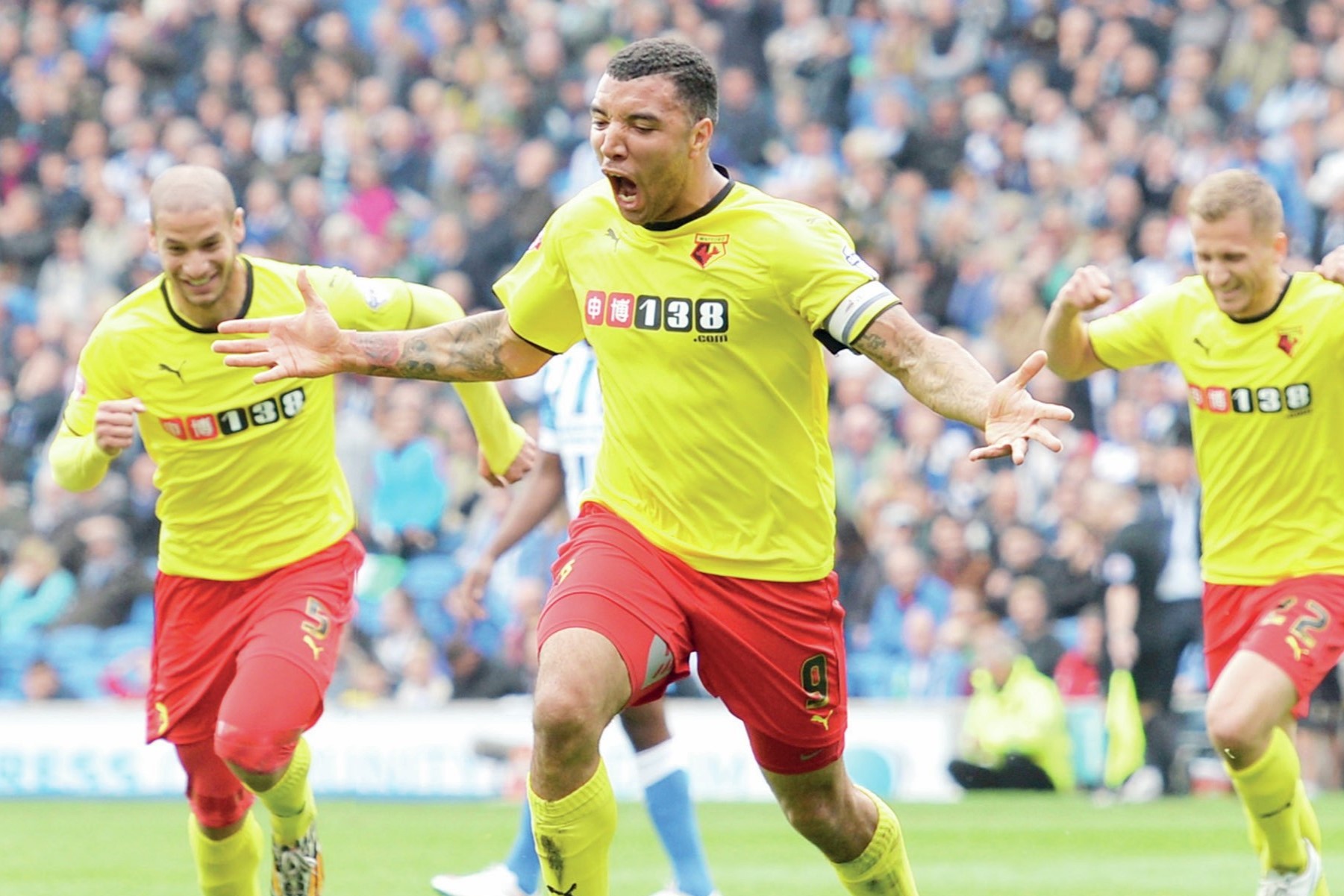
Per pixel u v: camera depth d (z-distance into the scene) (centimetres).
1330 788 4150
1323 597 2127
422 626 4572
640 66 1595
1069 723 4084
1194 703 4209
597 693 1608
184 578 2117
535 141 5828
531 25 6309
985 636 4094
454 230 5675
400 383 5022
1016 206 5572
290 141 6203
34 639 4769
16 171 6412
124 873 2825
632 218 1641
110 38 6638
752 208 1642
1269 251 2127
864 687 4456
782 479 1680
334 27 6391
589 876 1630
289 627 2042
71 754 4091
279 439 2086
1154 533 4159
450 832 3369
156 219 1991
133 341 2069
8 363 5762
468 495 4925
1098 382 4950
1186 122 5612
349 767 4056
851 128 6062
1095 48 5962
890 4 6291
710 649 1716
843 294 1602
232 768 1950
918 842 3256
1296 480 2164
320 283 2106
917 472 4825
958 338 5331
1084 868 2920
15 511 5150
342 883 2705
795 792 1766
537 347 1781
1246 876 2820
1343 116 5509
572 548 1734
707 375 1653
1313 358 2136
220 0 6519
